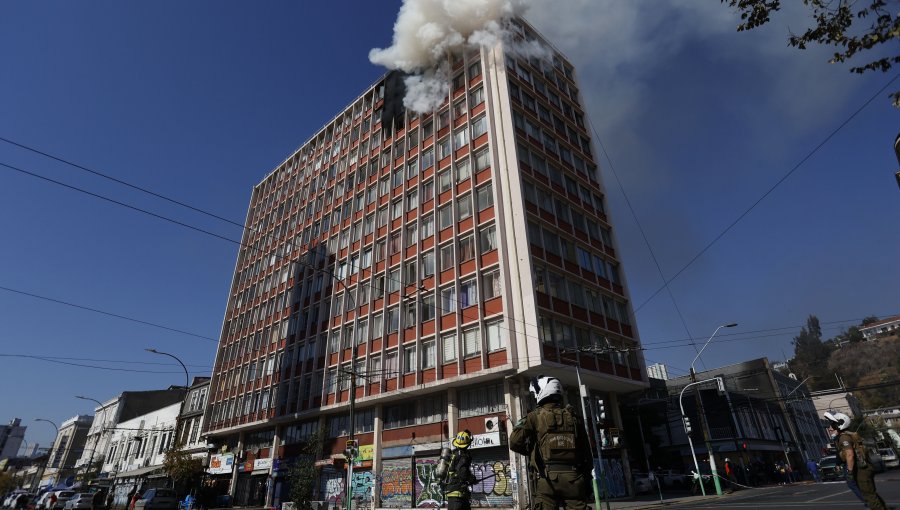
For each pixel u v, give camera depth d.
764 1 6.79
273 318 44.31
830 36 6.45
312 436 30.14
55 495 35.31
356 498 29.45
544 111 36.53
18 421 114.81
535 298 25.70
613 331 31.17
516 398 24.50
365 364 32.38
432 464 26.38
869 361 106.69
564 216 32.41
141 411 63.22
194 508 31.98
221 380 48.16
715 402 42.28
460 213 30.92
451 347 27.73
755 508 12.98
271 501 35.38
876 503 6.25
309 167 50.34
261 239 53.09
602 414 20.28
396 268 33.31
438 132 35.25
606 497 18.36
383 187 38.19
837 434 6.88
